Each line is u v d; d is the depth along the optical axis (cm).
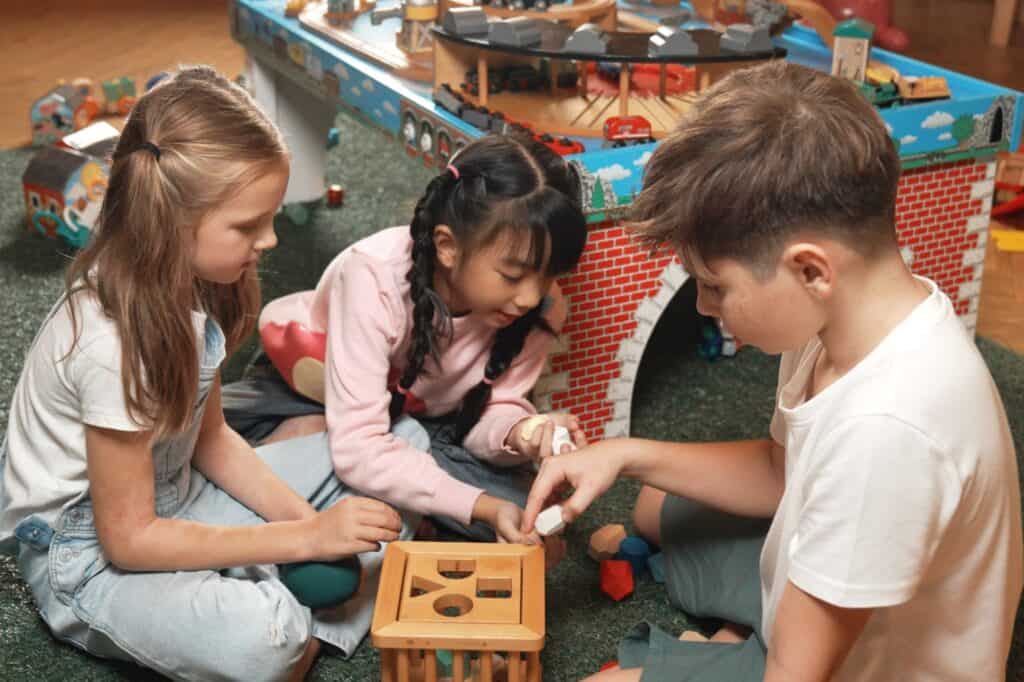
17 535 111
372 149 253
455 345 130
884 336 82
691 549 123
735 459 117
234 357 171
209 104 98
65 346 104
